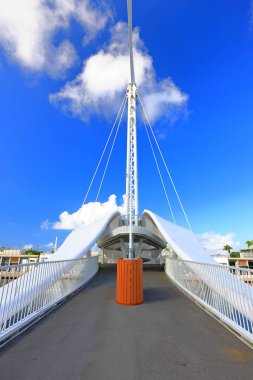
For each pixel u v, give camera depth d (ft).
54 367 11.57
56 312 22.09
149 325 18.07
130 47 69.00
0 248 218.18
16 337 15.57
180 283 37.91
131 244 34.35
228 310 19.01
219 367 11.47
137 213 86.74
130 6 54.80
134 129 91.61
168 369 11.28
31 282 21.20
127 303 25.09
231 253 219.61
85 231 67.46
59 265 28.48
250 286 16.03
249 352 13.17
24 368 11.49
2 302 16.63
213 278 22.56
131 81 92.12
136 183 89.40
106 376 10.69
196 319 19.70
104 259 107.96
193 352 13.16
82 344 14.34
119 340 14.97
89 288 36.40
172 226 66.23
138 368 11.41
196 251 48.19
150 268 70.64
